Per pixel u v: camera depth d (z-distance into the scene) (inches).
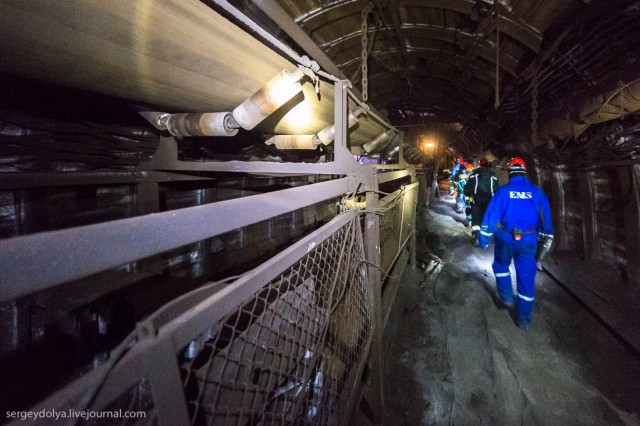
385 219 121.4
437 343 129.5
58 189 85.6
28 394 58.1
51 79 56.3
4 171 76.4
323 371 58.6
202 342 40.6
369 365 92.5
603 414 92.5
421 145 663.8
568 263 201.2
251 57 61.0
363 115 128.1
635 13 104.6
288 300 49.5
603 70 134.1
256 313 48.7
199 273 120.8
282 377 44.8
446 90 340.8
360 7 166.9
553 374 109.6
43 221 82.5
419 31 203.8
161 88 63.2
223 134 79.7
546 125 184.1
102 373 18.6
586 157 178.5
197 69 57.7
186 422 25.9
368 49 226.5
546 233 135.3
